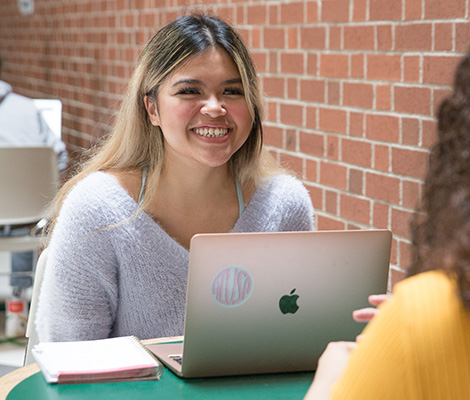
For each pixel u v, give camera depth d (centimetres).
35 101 484
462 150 93
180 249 206
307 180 316
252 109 209
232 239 152
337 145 295
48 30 599
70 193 208
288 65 322
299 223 227
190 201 214
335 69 293
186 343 157
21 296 388
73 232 202
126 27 466
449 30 239
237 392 155
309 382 161
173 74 202
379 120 271
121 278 206
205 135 203
